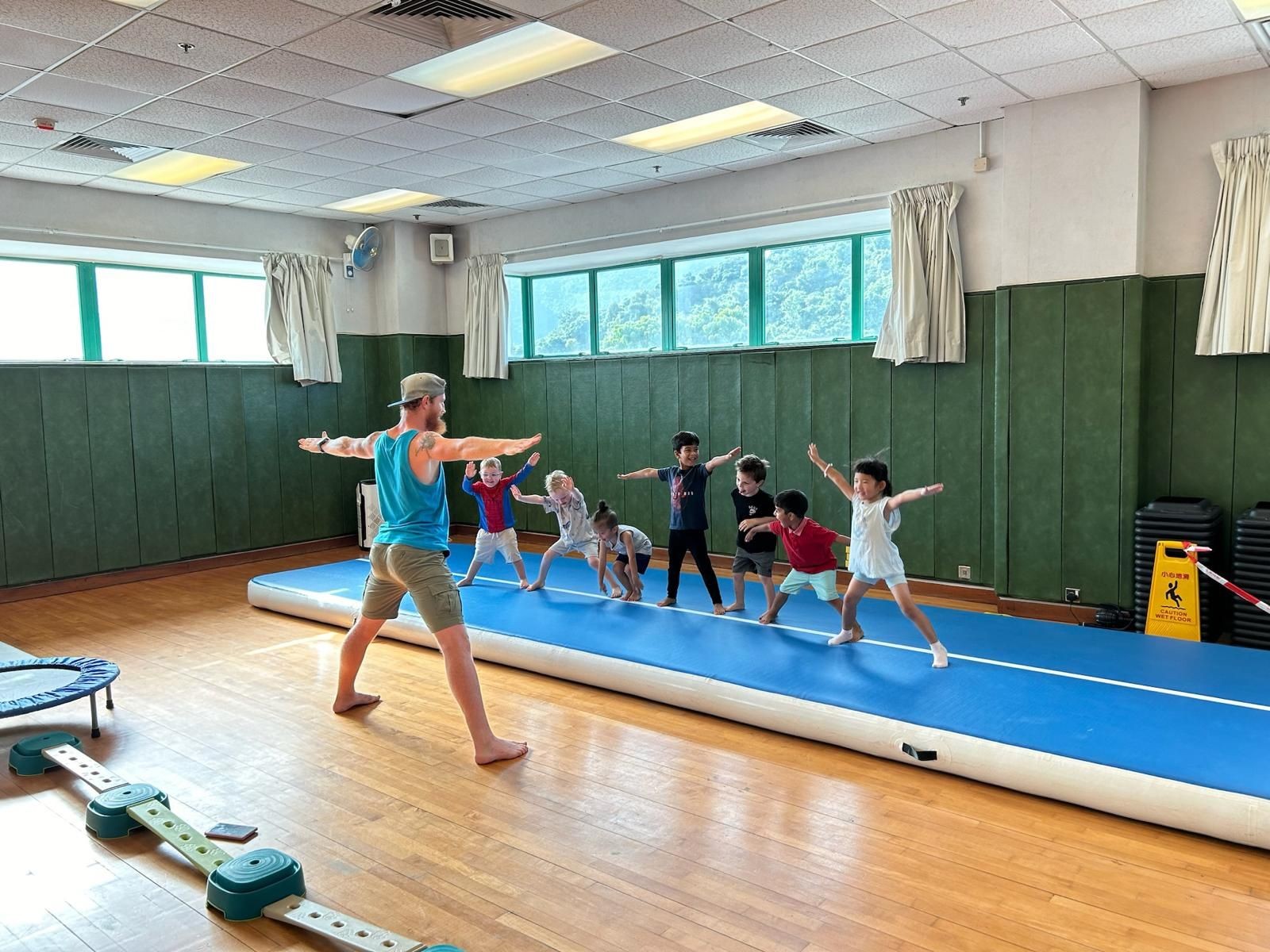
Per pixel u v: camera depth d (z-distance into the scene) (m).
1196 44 4.81
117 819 3.27
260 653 5.67
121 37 4.45
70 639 6.06
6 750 4.13
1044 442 5.96
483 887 2.87
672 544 5.66
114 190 7.69
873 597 6.59
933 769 3.69
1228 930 2.58
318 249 9.26
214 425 8.57
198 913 2.78
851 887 2.83
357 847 3.15
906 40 4.70
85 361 7.80
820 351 7.20
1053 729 3.56
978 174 6.27
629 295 8.84
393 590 4.38
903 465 6.86
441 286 9.94
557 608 5.73
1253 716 3.64
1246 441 5.48
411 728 4.32
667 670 4.46
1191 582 5.18
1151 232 5.70
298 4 4.10
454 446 3.96
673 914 2.69
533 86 5.34
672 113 5.90
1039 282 5.90
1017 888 2.81
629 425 8.51
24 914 2.78
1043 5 4.28
